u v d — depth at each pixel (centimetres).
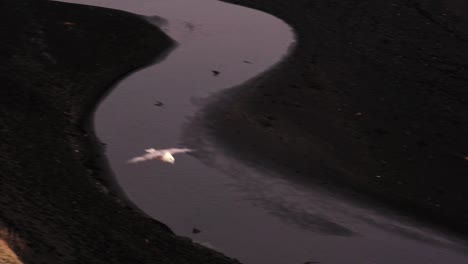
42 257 2916
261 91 5153
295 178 4203
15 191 3453
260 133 4619
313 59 5672
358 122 4750
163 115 4847
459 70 5509
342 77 5369
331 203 4006
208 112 4875
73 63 5388
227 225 3797
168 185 4109
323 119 4784
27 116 4528
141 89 5175
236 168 4284
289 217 3881
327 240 3725
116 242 3303
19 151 4019
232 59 5681
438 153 4438
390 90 5175
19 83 4909
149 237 3491
